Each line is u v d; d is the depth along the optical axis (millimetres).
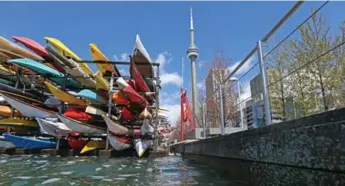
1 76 10859
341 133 1234
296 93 5867
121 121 10891
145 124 9805
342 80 5254
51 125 9359
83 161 6793
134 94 9422
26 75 10625
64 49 10297
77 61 10289
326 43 6016
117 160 7230
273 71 5871
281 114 5277
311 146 1463
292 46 6266
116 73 11102
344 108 1220
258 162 2205
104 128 10242
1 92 9523
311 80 5797
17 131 10680
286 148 1728
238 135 2742
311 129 1466
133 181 3361
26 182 3268
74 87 11391
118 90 10086
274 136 1906
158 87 10891
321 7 2150
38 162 6312
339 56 5488
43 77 10711
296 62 6031
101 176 3881
